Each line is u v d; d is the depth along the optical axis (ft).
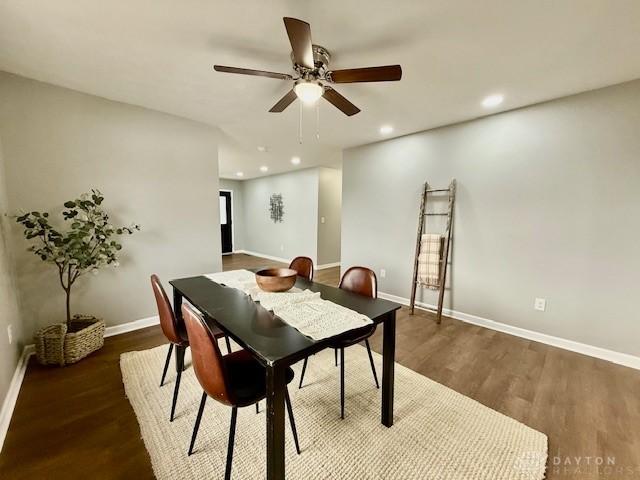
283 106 6.89
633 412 5.82
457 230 10.77
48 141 7.83
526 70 6.73
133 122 9.16
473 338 9.24
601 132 7.68
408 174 12.16
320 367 7.42
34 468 4.45
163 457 4.67
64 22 5.20
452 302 11.11
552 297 8.75
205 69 6.88
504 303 9.73
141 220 9.55
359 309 5.04
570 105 8.12
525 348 8.57
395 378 6.95
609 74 6.91
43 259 7.15
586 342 8.24
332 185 21.15
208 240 11.14
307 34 4.28
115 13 4.95
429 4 4.68
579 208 8.14
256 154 15.98
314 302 5.39
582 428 5.37
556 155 8.43
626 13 4.78
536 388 6.59
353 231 14.55
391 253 13.06
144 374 6.97
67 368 7.19
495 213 9.77
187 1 4.66
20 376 6.66
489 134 9.75
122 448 4.85
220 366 3.71
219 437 5.11
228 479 4.04
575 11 4.77
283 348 3.63
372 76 5.37
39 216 7.00
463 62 6.40
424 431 5.25
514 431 5.27
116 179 8.98
